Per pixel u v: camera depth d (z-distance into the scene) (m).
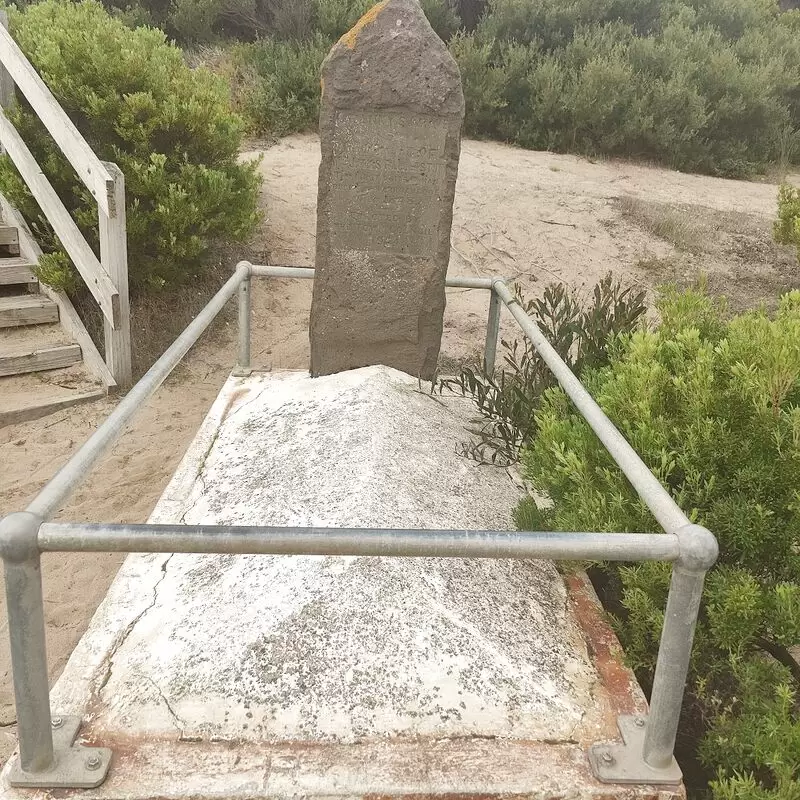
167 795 1.92
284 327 6.54
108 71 6.23
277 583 2.59
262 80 10.52
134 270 6.28
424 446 3.60
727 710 2.40
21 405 5.27
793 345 2.64
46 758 1.94
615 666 2.45
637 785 2.00
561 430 2.99
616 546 1.83
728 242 7.85
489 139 10.97
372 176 4.12
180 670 2.29
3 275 6.02
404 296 4.31
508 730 2.16
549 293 4.29
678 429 2.69
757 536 2.47
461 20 12.74
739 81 10.73
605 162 10.34
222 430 3.92
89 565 4.04
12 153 6.20
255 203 7.17
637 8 12.62
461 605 2.57
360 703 2.20
